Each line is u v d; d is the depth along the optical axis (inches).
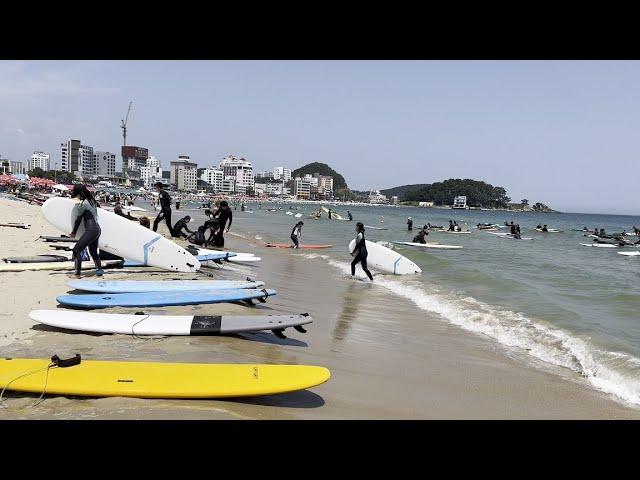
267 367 169.0
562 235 1533.0
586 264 694.5
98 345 197.6
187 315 253.4
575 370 219.1
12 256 407.2
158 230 856.9
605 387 197.9
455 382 197.6
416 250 759.1
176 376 159.5
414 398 176.9
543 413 169.5
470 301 377.1
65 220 364.5
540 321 309.4
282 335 230.4
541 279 509.7
